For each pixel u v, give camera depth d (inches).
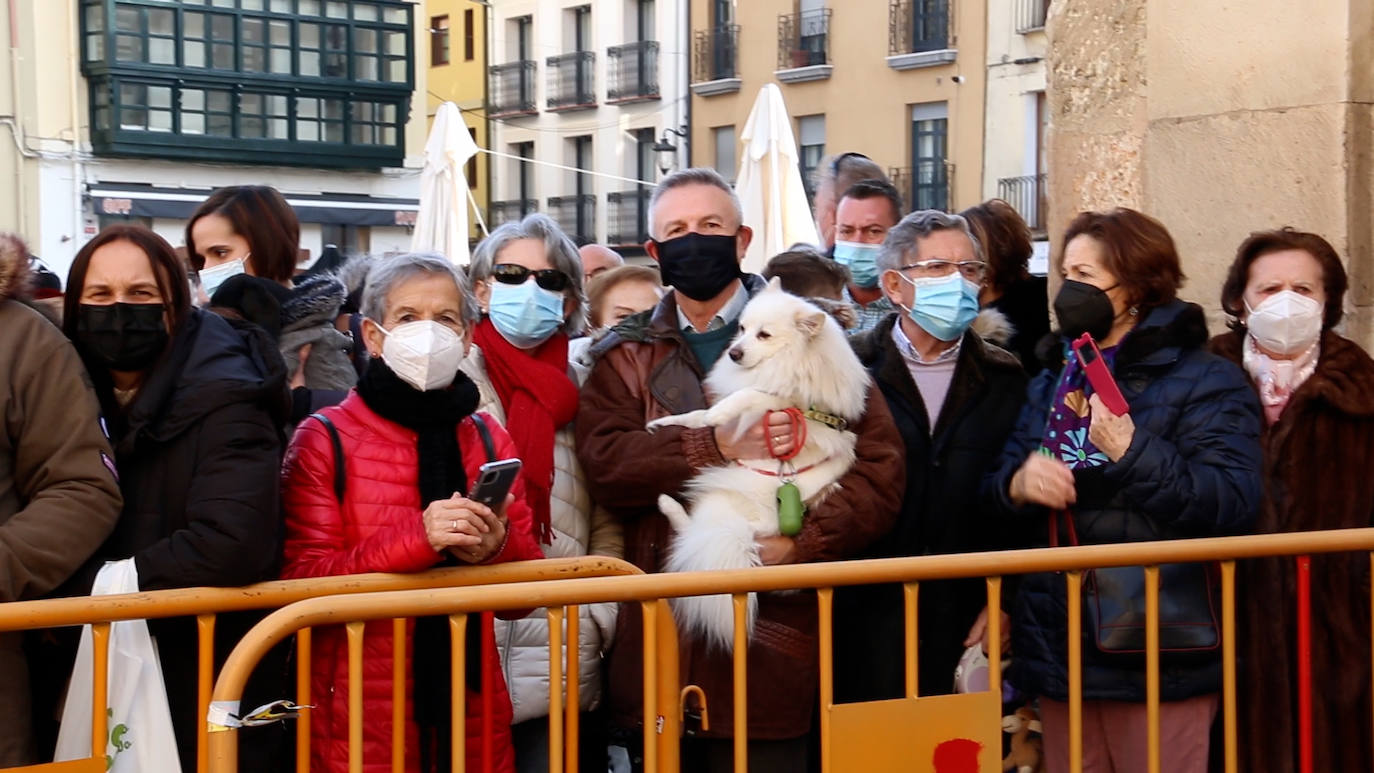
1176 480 146.8
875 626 167.9
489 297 167.3
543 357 169.2
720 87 1448.1
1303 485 161.5
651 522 164.1
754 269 380.2
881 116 1284.4
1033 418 163.6
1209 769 161.2
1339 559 163.5
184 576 128.0
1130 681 148.9
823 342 160.6
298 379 184.4
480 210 1788.9
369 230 1594.5
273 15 1515.7
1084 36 215.8
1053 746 157.1
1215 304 200.5
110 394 138.0
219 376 135.6
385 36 1592.0
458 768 126.6
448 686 133.5
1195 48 202.2
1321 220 190.2
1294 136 192.7
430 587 133.6
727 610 153.1
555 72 1667.1
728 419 158.6
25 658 133.0
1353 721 163.5
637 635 158.4
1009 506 159.3
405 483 139.5
